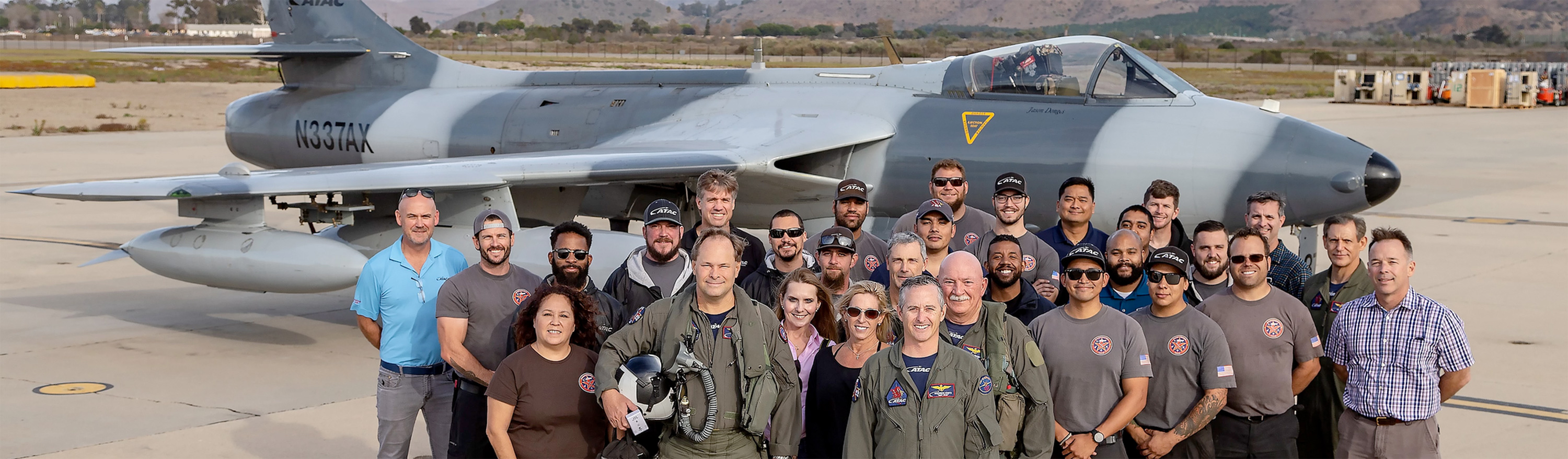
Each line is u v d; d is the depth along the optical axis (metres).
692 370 4.38
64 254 13.38
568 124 12.20
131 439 6.41
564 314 4.50
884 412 4.20
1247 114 9.48
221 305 10.55
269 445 6.34
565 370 4.59
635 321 4.58
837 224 6.52
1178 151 9.30
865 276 6.52
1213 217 9.34
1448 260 12.50
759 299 5.72
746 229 11.84
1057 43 10.17
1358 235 5.39
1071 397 4.65
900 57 11.89
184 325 9.65
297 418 6.90
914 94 10.67
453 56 94.81
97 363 8.27
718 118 11.23
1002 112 10.06
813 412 4.66
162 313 10.15
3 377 7.83
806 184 10.16
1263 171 9.07
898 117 10.45
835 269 5.34
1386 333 4.75
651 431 4.55
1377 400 4.79
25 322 9.71
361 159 13.88
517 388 4.57
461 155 12.96
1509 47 175.88
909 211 10.50
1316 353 4.96
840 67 11.47
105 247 13.84
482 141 12.75
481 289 5.20
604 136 11.88
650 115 11.70
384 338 5.45
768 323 4.51
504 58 93.75
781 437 4.49
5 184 19.88
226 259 8.67
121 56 95.25
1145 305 5.45
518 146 12.50
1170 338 4.80
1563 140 28.64
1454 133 30.89
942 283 4.50
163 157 24.91
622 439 4.47
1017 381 4.42
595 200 11.54
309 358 8.51
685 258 5.61
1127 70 9.86
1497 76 42.19
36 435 6.46
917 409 4.16
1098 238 6.57
